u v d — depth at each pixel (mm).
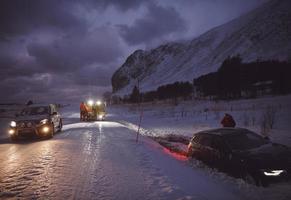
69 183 7285
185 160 10344
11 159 10453
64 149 12344
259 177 6820
